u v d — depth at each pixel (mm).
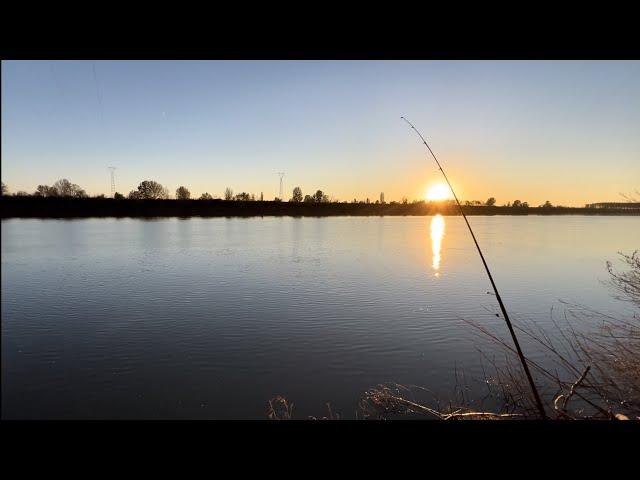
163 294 13508
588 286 15086
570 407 4820
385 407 5832
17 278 15930
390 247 27047
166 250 23984
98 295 13297
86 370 7379
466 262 20828
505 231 43625
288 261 20562
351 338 9141
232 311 11453
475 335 9328
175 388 6676
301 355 8180
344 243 29141
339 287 14703
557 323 10203
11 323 10305
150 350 8430
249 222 52188
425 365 7617
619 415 3600
